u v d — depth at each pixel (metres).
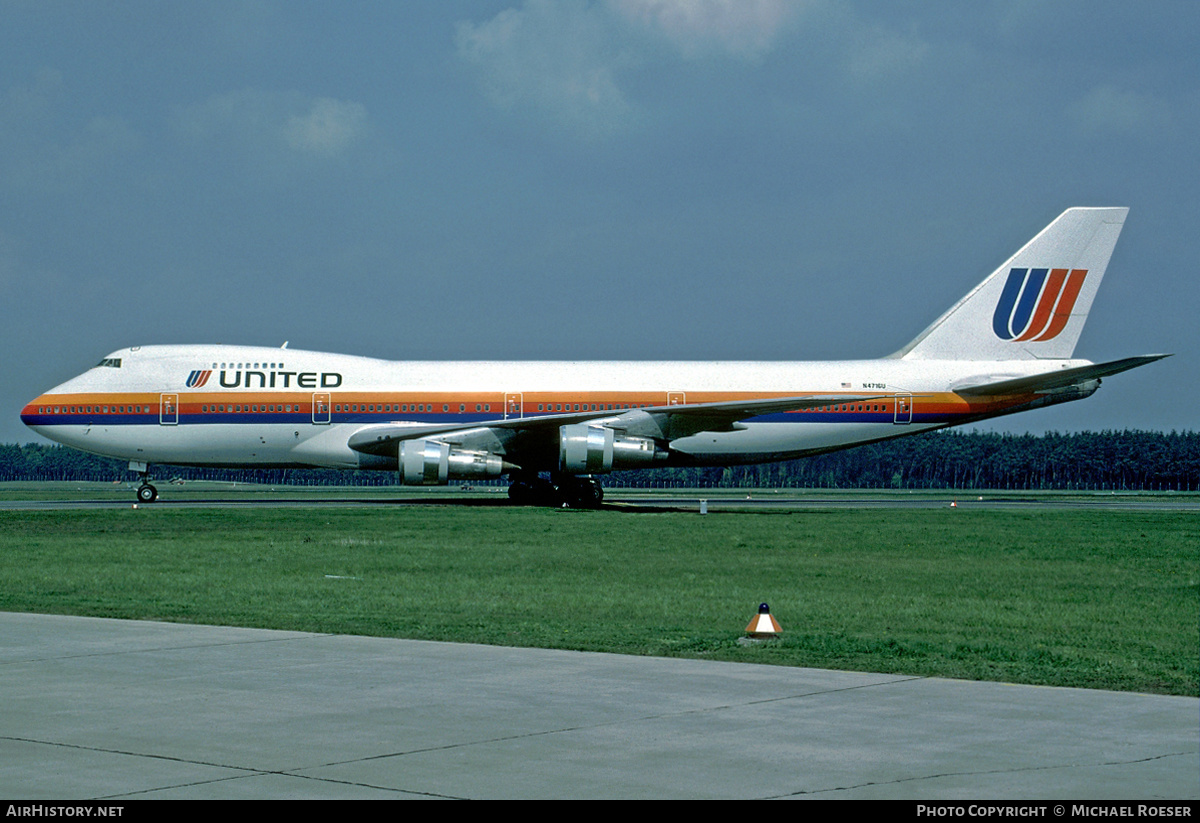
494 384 67.25
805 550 40.00
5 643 19.56
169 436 67.31
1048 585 30.02
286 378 67.31
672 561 35.84
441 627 21.78
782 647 19.48
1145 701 14.98
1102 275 69.69
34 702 14.75
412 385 67.25
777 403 61.25
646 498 98.81
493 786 11.12
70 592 27.72
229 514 59.53
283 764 11.86
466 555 37.47
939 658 18.47
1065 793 10.84
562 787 11.09
